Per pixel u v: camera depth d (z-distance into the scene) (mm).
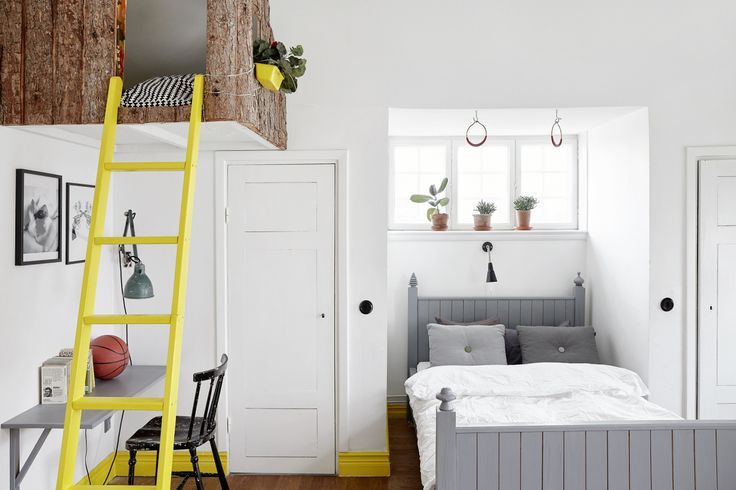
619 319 4355
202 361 3934
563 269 4996
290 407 3951
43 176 3053
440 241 5004
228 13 2494
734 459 2553
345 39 3770
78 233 3430
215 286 3912
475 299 4926
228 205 3918
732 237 3918
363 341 3930
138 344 3922
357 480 3861
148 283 3490
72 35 2574
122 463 3930
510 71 3818
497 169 5117
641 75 3834
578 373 3877
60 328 3250
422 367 4531
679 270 3930
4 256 2773
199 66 3238
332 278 3930
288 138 3875
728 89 3855
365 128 3871
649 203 3906
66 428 2240
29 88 2600
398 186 5133
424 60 3803
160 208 3896
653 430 2564
